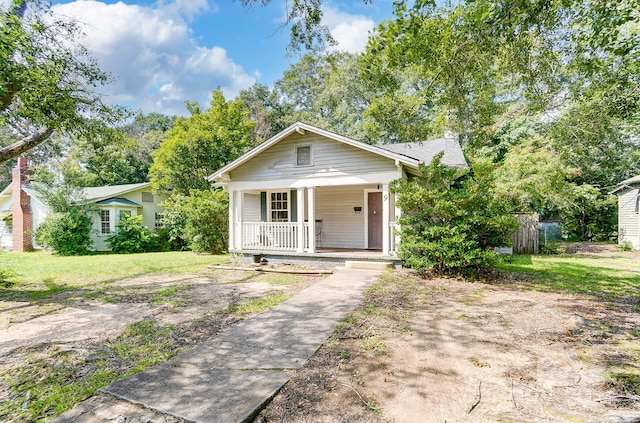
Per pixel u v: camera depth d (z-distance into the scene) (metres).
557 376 3.18
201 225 15.08
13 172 18.20
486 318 5.00
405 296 6.38
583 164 17.81
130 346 4.13
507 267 9.48
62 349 4.03
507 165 13.88
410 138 8.52
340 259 9.90
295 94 33.25
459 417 2.54
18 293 7.20
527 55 5.86
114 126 8.29
